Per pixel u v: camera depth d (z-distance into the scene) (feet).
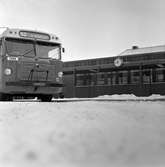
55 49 40.86
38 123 11.50
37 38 39.06
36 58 38.27
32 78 37.63
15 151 7.40
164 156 7.28
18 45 37.42
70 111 15.75
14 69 36.47
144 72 84.99
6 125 11.36
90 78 97.04
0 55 36.99
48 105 21.09
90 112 15.28
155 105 23.25
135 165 6.56
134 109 18.70
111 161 6.77
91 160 6.77
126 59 88.02
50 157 6.91
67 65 99.30
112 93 90.99
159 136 9.80
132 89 86.79
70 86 102.73
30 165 6.36
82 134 9.33
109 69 86.02
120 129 10.45
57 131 9.78
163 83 81.10
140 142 8.70
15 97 41.81
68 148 7.69
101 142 8.39
